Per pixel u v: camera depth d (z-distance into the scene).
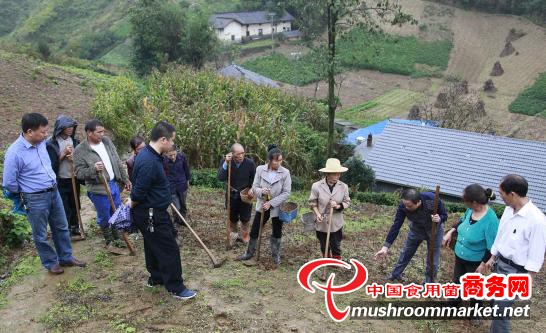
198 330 5.19
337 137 21.58
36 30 82.38
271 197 6.56
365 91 57.19
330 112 18.39
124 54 70.38
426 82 60.03
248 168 7.29
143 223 5.39
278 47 68.88
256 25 73.06
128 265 6.60
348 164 18.70
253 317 5.48
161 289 5.93
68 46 74.00
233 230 7.84
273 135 15.76
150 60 41.53
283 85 56.59
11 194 5.77
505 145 23.44
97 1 89.00
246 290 6.12
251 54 66.69
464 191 5.38
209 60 44.44
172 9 41.00
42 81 21.25
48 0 91.12
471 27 70.81
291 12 77.56
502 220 4.95
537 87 55.28
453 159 23.20
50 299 5.72
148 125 14.40
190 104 19.08
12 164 5.60
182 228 8.30
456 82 54.03
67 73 25.12
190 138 14.07
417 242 6.46
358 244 8.84
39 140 5.70
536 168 21.88
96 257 6.75
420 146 24.27
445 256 8.31
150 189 5.30
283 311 5.69
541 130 45.62
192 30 40.88
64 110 17.81
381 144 24.95
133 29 41.31
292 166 16.39
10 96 18.06
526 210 4.68
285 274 6.71
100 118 16.64
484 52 65.75
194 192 11.82
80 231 7.48
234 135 14.73
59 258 6.41
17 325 5.21
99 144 6.62
